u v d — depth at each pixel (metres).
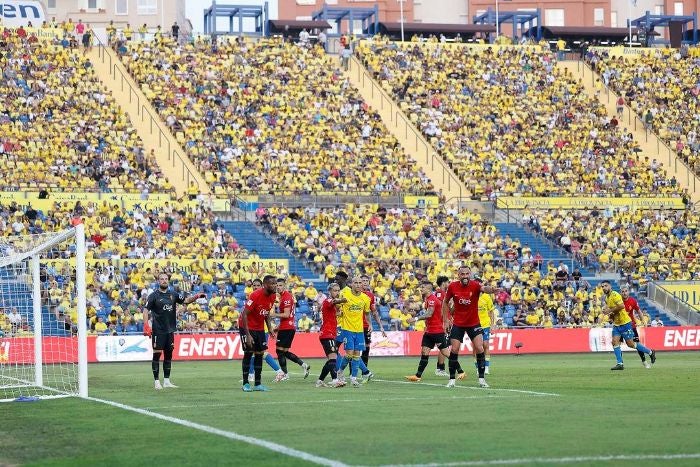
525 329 93.69
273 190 114.38
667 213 122.56
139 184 109.81
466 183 124.56
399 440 27.38
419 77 141.38
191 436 28.98
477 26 161.62
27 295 73.44
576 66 152.00
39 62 124.50
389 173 121.94
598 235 116.31
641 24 169.88
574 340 94.50
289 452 25.30
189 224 104.88
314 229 108.94
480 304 61.06
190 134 121.12
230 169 117.06
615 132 138.12
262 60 136.88
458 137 131.75
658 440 27.11
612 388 46.62
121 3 165.75
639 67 152.00
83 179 108.31
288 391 45.97
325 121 128.50
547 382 51.16
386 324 96.12
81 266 44.97
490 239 111.81
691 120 143.00
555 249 113.88
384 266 103.50
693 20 168.75
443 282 54.88
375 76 140.38
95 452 26.61
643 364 66.62
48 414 36.84
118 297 89.38
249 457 24.70
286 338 54.06
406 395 42.69
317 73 137.38
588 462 23.52
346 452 25.19
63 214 100.25
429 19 191.75
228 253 100.75
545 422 31.47
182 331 88.50
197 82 129.62
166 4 166.38
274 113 128.00
